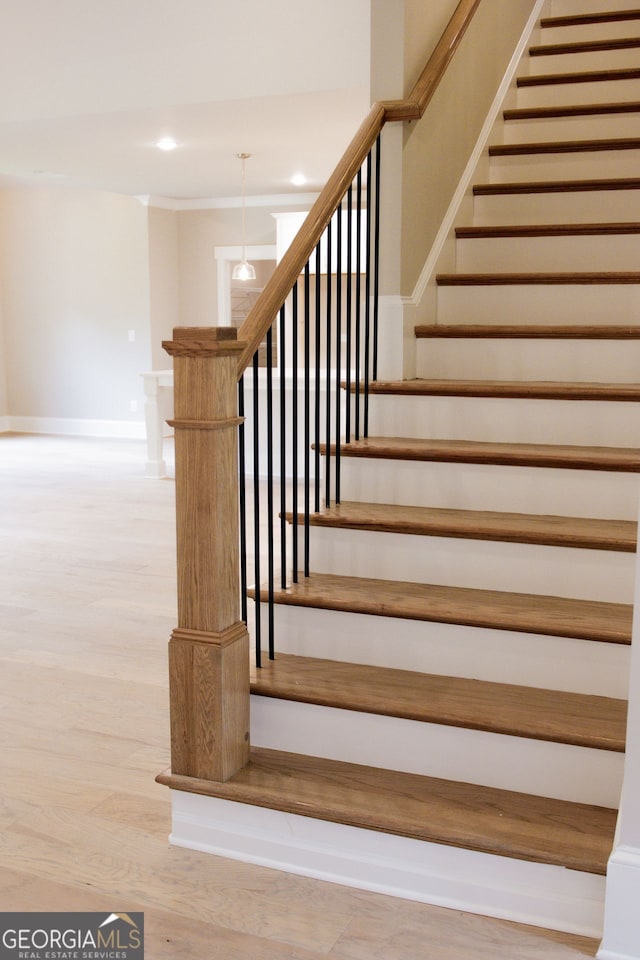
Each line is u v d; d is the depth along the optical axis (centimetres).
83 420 977
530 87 433
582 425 277
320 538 264
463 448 267
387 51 303
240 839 212
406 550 254
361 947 182
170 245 947
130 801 236
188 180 798
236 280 1066
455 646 230
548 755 204
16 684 311
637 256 340
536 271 355
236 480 208
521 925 189
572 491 255
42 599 405
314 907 195
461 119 364
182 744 214
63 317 966
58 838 219
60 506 604
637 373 297
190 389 199
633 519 250
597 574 235
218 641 205
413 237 320
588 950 181
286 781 212
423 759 216
